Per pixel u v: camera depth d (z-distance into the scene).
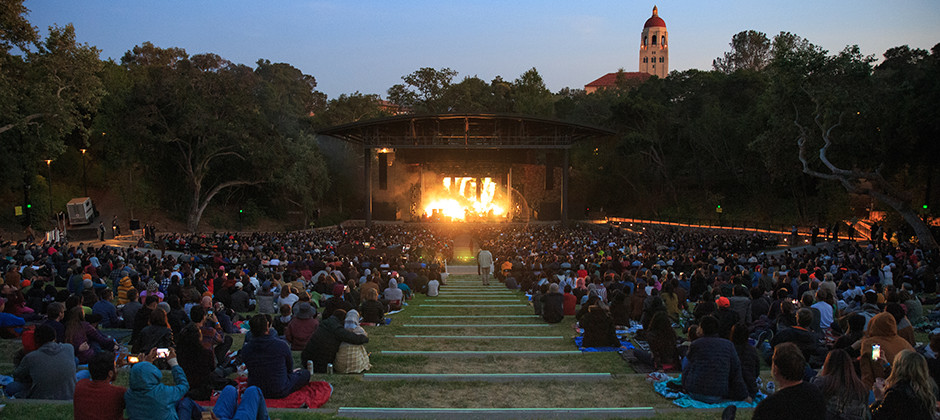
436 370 9.87
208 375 7.78
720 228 51.88
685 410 7.29
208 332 9.01
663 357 9.71
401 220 65.25
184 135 51.41
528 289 22.66
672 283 14.97
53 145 36.22
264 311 14.58
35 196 45.16
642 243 38.91
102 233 41.09
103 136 50.84
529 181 70.62
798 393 4.70
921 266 20.38
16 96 32.81
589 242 39.75
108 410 5.60
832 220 49.78
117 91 52.28
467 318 15.88
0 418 6.30
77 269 17.95
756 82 63.44
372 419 7.00
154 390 5.60
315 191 64.31
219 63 52.28
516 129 62.22
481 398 8.11
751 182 58.75
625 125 69.06
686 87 69.12
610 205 75.00
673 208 66.12
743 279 17.16
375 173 73.81
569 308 15.57
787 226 53.12
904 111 33.25
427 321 15.45
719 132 59.41
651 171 67.88
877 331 6.97
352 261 24.61
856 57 33.22
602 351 11.33
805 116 36.41
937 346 6.48
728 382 7.72
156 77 50.41
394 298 17.19
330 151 73.69
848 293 14.45
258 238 41.00
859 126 34.47
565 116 89.00
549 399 8.07
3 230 42.38
